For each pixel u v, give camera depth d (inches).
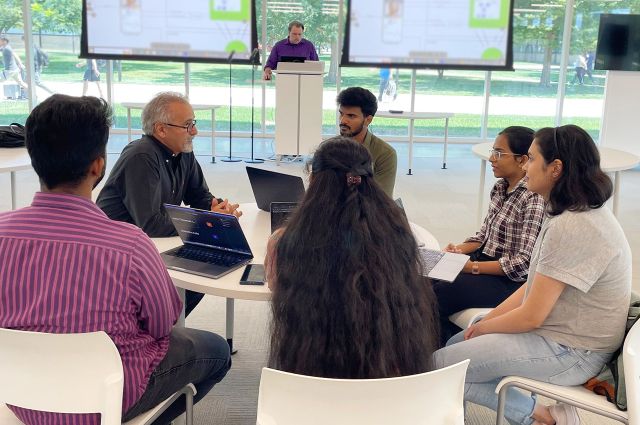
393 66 319.6
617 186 165.6
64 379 51.1
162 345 59.5
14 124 142.3
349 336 47.1
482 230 100.0
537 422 74.5
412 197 231.8
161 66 346.9
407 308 48.4
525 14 333.1
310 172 53.0
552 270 65.1
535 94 347.3
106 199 90.4
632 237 191.6
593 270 64.0
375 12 313.1
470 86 350.6
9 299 51.7
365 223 48.8
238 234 74.3
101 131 51.9
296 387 45.3
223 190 230.4
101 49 312.5
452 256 79.7
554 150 66.2
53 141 49.9
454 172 281.4
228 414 92.4
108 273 51.6
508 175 93.2
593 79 339.6
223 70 348.5
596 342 66.0
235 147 328.5
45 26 333.7
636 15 295.0
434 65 319.3
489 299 88.4
